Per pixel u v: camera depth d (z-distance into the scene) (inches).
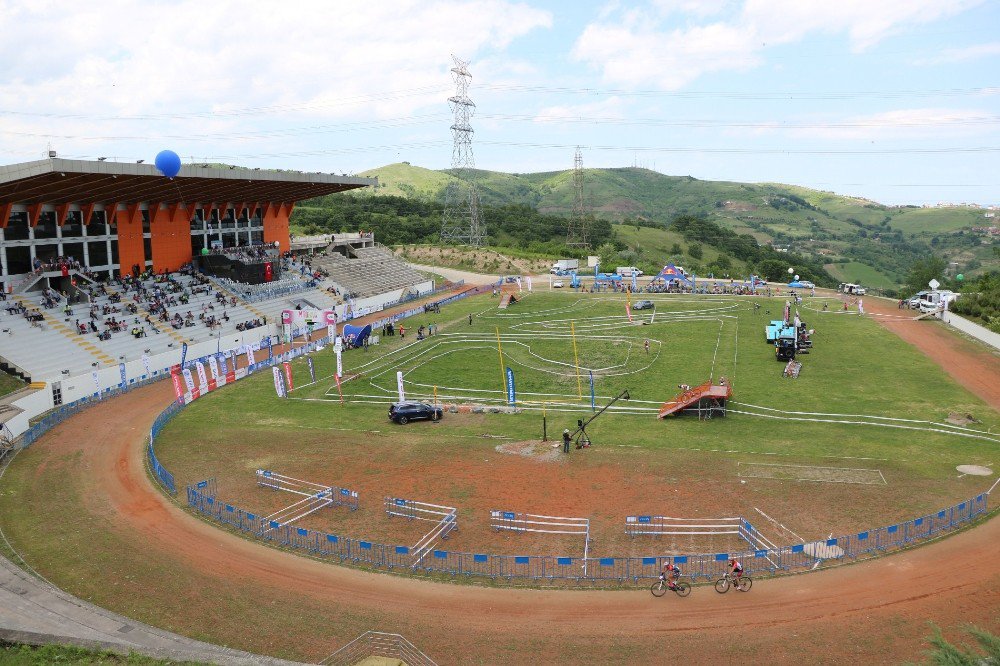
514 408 2591.0
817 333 3821.4
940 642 971.9
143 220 4148.6
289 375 2957.7
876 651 1137.4
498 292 5748.0
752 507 1673.2
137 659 1072.2
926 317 4252.0
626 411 2573.8
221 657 1085.8
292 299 4685.0
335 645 1182.3
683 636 1198.3
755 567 1407.5
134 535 1610.5
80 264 3735.2
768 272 7810.0
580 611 1284.4
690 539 1529.3
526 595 1341.0
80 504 1782.7
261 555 1514.5
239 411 2657.5
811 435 2206.0
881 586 1328.7
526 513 1683.1
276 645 1181.7
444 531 1578.5
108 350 3198.8
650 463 1990.7
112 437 2336.4
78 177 2930.6
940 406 2472.9
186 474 1987.0
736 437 2214.6
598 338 3836.1
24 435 2265.0
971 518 1573.6
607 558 1380.4
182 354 3358.8
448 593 1353.3
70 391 2775.6
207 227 4717.0
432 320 4579.2
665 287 5590.6
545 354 3555.6
